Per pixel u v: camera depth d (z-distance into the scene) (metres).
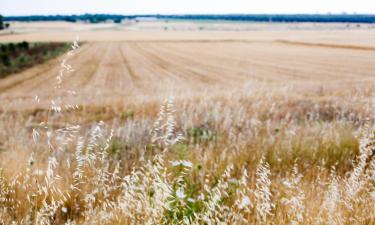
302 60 60.16
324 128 7.18
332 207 3.29
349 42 102.56
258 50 81.94
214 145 6.17
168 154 5.04
